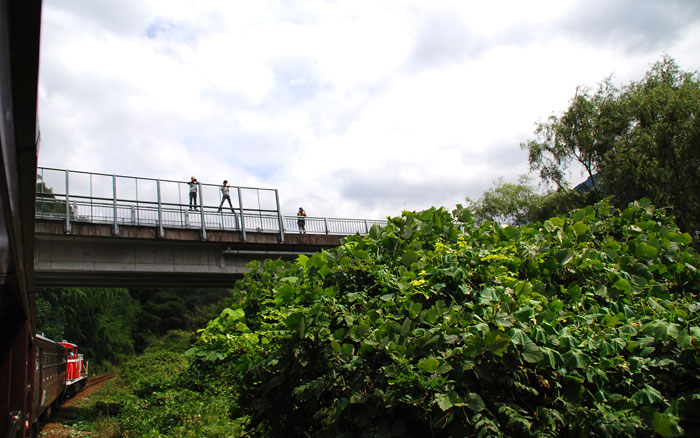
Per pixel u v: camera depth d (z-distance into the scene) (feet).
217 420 32.22
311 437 13.33
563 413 10.41
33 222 9.23
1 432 12.73
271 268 23.45
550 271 14.90
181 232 67.72
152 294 232.32
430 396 10.00
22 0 4.91
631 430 9.32
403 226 17.63
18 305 13.06
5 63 5.15
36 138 6.92
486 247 16.49
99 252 64.34
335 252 16.02
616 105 83.76
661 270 15.81
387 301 12.99
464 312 12.03
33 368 21.22
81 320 160.76
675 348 11.30
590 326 12.34
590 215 19.66
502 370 10.43
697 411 9.46
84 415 52.60
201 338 23.15
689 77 78.79
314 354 12.41
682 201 70.23
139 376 54.95
